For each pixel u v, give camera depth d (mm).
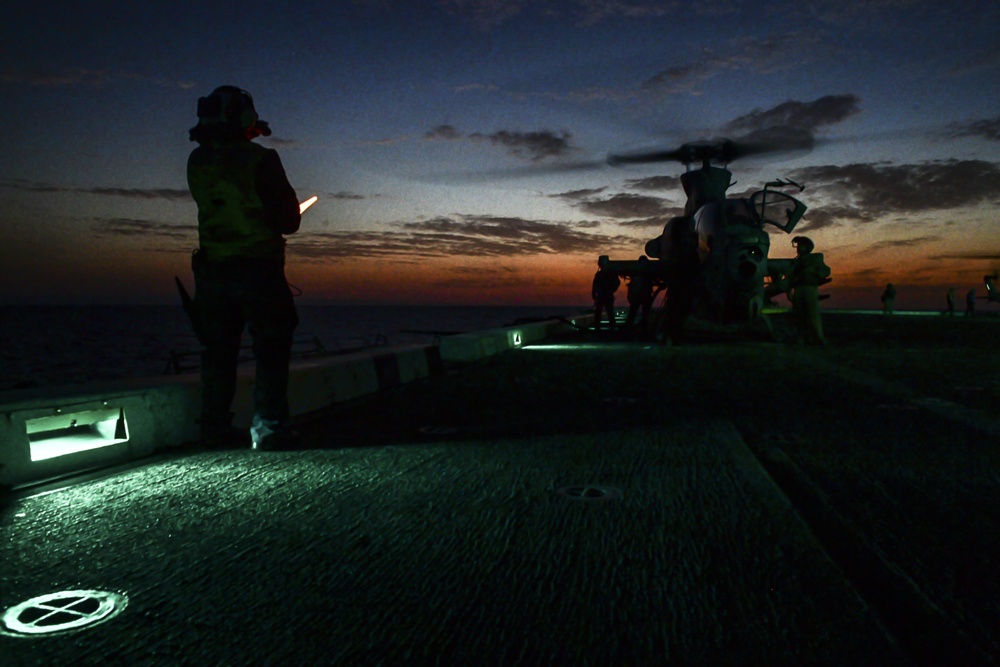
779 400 7207
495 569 2648
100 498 3707
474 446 5023
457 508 3473
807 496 3645
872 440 5109
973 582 2506
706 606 2297
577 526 3156
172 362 7035
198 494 3781
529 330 17734
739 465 4297
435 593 2432
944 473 4113
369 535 3074
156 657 2000
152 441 4852
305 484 3982
